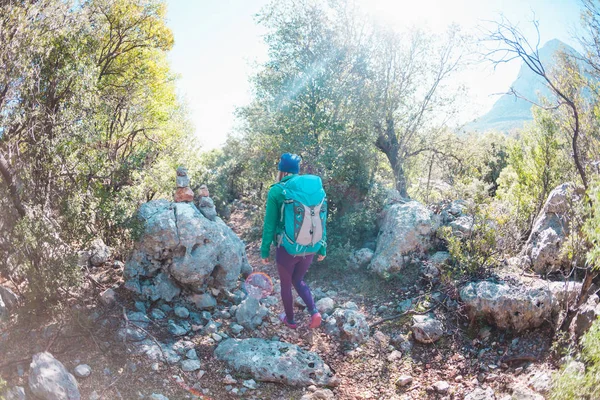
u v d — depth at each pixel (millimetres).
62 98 5934
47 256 4605
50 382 3453
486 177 17703
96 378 3871
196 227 5340
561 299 4762
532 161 8727
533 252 5730
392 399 4207
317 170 8109
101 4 9156
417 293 5805
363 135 8898
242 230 12664
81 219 5160
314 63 9227
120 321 4609
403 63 11914
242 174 18812
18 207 4938
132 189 6449
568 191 5785
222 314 5262
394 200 7898
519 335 4660
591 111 6809
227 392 4070
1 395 3258
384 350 4906
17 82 5117
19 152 5277
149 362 4211
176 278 5254
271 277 6801
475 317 4984
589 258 3895
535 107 8453
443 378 4449
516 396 3867
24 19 5133
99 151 6312
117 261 5941
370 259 6773
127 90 9820
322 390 4199
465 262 5652
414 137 13648
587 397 3268
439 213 7371
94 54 7562
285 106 9234
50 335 4195
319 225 4148
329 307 5648
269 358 4406
